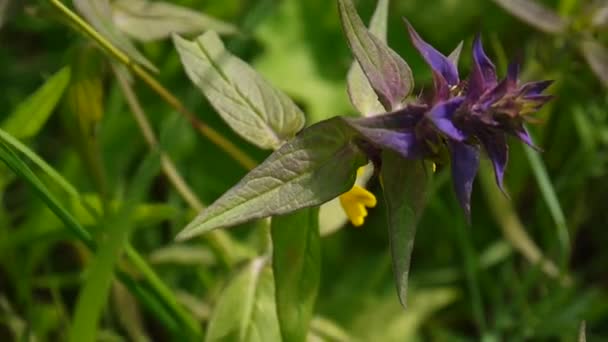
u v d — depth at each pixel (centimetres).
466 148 46
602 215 70
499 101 46
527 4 64
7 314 60
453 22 72
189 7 68
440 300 67
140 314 64
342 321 66
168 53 67
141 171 56
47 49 69
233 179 68
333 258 68
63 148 67
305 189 47
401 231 47
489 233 70
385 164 47
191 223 46
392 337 66
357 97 51
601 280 69
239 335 54
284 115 52
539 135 68
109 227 53
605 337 66
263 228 56
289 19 71
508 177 68
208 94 52
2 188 60
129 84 62
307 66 70
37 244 61
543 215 68
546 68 66
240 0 69
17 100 67
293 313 51
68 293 65
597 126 69
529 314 65
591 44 65
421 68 71
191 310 60
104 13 54
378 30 53
